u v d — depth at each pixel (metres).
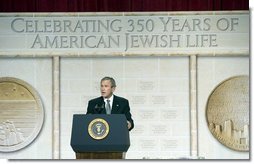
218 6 14.91
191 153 14.97
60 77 15.02
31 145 15.04
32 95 15.03
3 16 14.99
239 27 14.91
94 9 14.96
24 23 15.01
